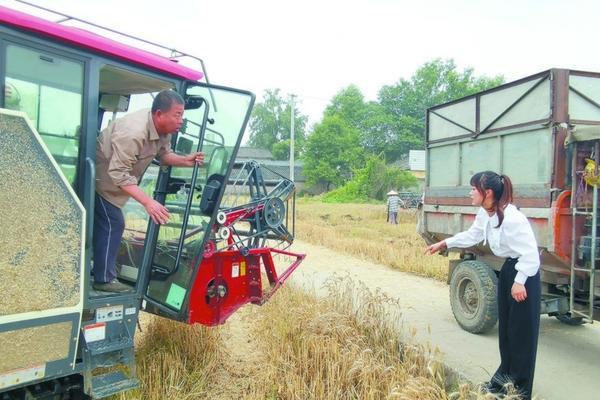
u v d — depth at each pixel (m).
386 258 10.86
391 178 40.19
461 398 3.66
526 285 3.66
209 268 4.50
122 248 4.12
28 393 3.24
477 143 6.28
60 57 3.17
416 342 5.00
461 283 5.99
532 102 5.32
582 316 4.63
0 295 2.77
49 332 2.98
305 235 15.30
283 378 4.36
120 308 3.61
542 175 5.13
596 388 4.22
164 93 3.48
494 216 3.80
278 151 71.38
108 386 3.32
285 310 6.04
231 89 3.83
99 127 4.19
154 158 3.83
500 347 3.94
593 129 4.52
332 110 68.50
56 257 2.98
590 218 4.73
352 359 4.39
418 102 63.78
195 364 4.66
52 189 2.96
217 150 3.91
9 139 2.79
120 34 3.64
